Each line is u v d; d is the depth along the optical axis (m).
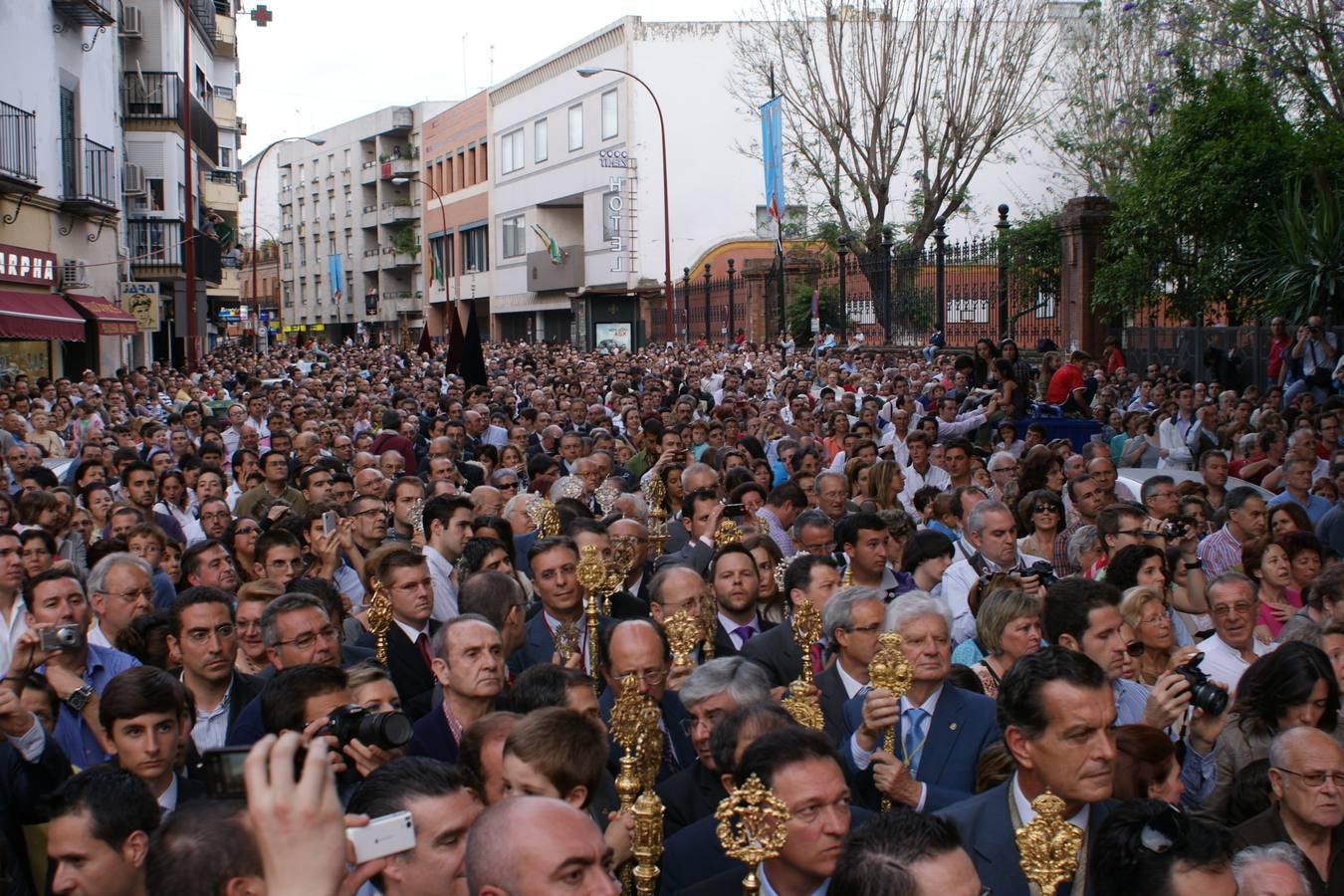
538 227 66.44
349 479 12.09
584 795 4.34
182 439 15.84
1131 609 6.61
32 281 28.61
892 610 5.61
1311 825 4.47
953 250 31.00
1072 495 10.53
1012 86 38.88
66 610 6.23
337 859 2.37
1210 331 23.31
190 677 6.38
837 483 10.74
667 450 14.14
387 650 7.18
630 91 59.22
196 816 3.04
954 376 21.88
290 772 2.38
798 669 6.87
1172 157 22.88
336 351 62.31
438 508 8.86
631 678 4.72
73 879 4.04
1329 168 21.48
